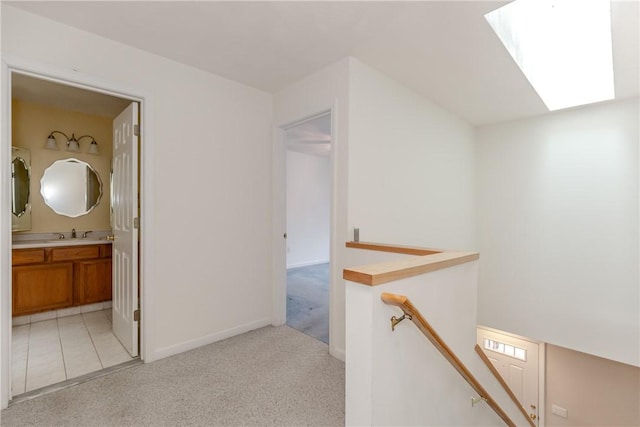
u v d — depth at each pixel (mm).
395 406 1205
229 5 1788
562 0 2422
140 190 2334
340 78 2459
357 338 1132
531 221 3742
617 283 3143
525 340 4543
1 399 1737
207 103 2633
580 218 3375
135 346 2363
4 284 1759
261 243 3037
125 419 1680
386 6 1825
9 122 1784
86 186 3717
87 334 2836
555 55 3082
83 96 3072
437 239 3479
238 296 2855
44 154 3434
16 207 3252
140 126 2324
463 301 1701
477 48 2305
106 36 2090
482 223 4168
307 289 4711
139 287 2363
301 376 2127
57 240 3422
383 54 2379
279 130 3107
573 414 4133
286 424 1662
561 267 3508
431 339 1237
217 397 1881
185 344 2494
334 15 1901
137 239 2361
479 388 1613
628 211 3076
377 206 2664
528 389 4516
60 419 1672
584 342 3344
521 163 3824
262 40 2168
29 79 2635
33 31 1837
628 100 3068
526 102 3287
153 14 1860
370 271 1148
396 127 2863
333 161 2510
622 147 3107
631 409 3736
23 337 2764
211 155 2660
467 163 4020
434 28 2049
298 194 6562
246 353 2465
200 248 2590
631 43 2082
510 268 3914
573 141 3426
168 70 2402
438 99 3264
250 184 2943
